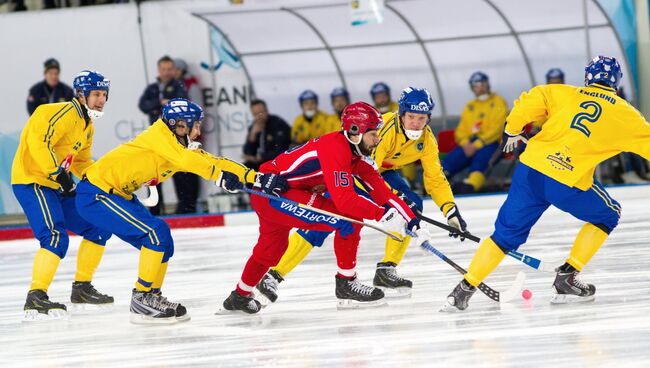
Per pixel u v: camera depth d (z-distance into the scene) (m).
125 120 39.50
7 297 20.12
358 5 35.16
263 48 38.81
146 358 13.02
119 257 26.16
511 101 39.66
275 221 15.25
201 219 35.06
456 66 39.69
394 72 39.97
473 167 36.50
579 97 14.38
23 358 13.61
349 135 14.55
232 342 13.72
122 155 15.55
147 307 15.51
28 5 39.44
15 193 17.41
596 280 17.17
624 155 37.28
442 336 13.20
